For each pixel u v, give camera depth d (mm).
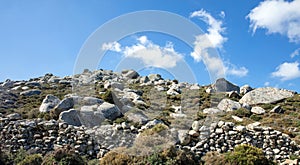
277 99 24734
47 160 12375
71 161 12359
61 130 15820
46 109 18766
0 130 15477
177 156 12695
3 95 21812
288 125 19453
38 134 15391
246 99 24828
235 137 16344
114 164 12344
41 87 25516
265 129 16969
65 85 26469
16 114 17672
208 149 15359
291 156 15352
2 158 12781
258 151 12742
